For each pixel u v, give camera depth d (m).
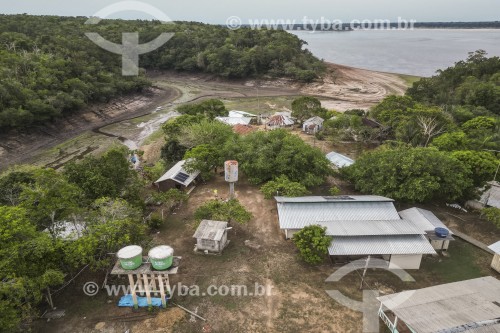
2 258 20.48
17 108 64.19
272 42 138.75
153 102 99.62
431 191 34.41
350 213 32.38
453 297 22.22
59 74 81.38
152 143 65.62
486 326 19.61
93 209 29.48
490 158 38.00
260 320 23.05
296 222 31.31
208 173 44.00
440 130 52.53
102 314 23.31
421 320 20.05
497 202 36.81
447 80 93.19
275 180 40.31
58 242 23.22
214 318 23.16
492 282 24.09
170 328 22.33
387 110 64.06
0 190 31.30
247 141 45.41
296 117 75.50
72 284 25.94
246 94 112.62
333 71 135.25
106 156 36.56
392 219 31.84
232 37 143.75
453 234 32.69
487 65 93.88
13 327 19.12
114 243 24.27
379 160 38.31
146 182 43.03
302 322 22.89
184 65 135.88
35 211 25.03
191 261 28.91
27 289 20.22
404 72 146.38
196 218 33.03
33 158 59.16
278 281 26.64
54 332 21.88
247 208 37.59
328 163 42.66
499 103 74.19
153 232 33.16
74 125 74.88
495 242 30.98
